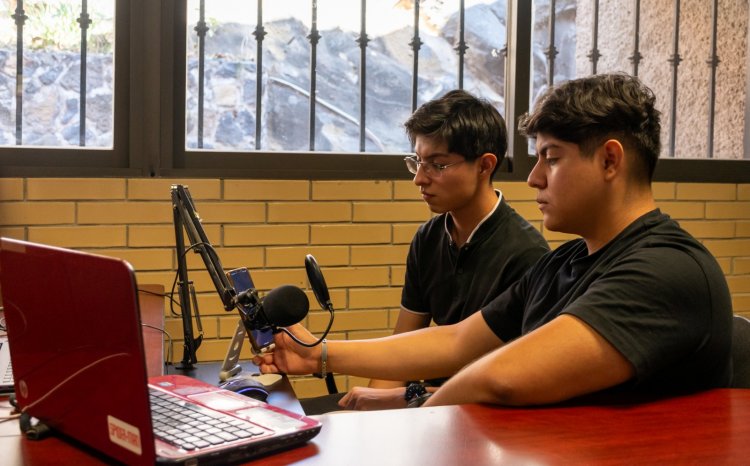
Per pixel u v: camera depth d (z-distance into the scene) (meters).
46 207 2.69
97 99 2.82
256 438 1.01
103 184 2.72
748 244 3.37
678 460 1.00
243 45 2.93
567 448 1.04
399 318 2.39
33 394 1.12
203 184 2.80
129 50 2.78
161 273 2.79
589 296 1.26
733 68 3.43
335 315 2.95
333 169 2.97
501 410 1.21
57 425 1.08
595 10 3.27
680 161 3.31
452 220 2.21
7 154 2.70
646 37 3.34
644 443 1.06
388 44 3.08
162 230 2.78
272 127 2.98
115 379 0.95
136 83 2.77
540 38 3.21
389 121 3.10
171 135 2.80
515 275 2.07
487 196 2.15
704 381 1.33
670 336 1.23
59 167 2.73
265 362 1.78
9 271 1.13
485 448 1.04
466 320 1.79
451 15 3.12
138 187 2.75
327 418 1.16
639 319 1.23
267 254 2.87
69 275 0.99
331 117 3.04
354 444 1.06
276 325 1.46
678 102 3.38
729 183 3.34
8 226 2.66
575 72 3.28
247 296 1.50
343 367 1.77
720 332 1.30
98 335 0.96
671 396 1.28
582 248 1.55
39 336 1.09
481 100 2.15
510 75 3.13
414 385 1.87
